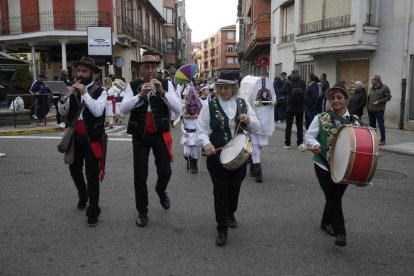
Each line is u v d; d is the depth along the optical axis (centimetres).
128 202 609
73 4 2736
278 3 2350
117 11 2986
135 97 490
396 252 447
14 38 2798
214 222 531
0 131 1327
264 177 777
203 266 409
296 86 1060
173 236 483
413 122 1417
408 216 564
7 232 491
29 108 1600
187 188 689
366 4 1506
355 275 394
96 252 438
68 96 500
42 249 445
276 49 2434
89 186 509
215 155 455
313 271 401
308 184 727
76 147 522
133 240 471
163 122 514
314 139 450
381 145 1134
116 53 3117
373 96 1148
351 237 488
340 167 412
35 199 621
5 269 398
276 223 530
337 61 1736
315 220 544
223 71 466
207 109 465
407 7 1415
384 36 1505
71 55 2886
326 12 1747
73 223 521
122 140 1205
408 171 846
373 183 742
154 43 4328
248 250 447
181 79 1133
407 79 1431
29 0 2758
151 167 842
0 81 1994
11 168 828
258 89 759
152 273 394
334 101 451
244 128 473
